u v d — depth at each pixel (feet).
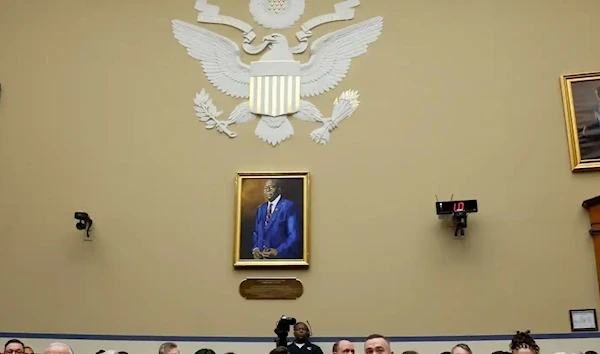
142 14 33.09
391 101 31.22
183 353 28.84
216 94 31.94
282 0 33.04
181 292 29.63
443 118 30.78
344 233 29.84
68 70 32.58
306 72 31.83
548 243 28.84
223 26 32.83
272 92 31.68
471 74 31.17
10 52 32.91
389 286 29.07
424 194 30.01
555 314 28.04
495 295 28.53
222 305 29.37
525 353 18.58
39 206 31.01
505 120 30.45
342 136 31.01
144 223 30.55
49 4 33.40
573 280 28.30
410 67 31.55
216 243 30.12
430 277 29.01
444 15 32.04
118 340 29.22
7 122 32.07
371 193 30.22
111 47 32.76
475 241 29.25
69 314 29.66
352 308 28.91
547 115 30.27
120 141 31.60
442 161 30.30
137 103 32.01
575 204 29.12
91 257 30.27
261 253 29.68
